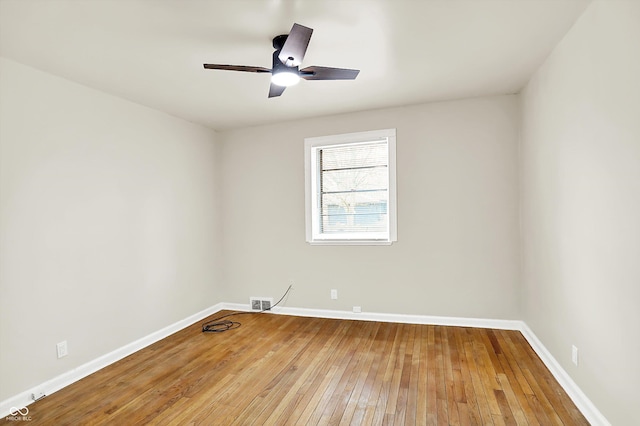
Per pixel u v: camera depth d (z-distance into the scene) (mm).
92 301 2916
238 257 4547
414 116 3781
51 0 1783
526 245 3305
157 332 3561
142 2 1828
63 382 2635
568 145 2281
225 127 4473
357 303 4027
